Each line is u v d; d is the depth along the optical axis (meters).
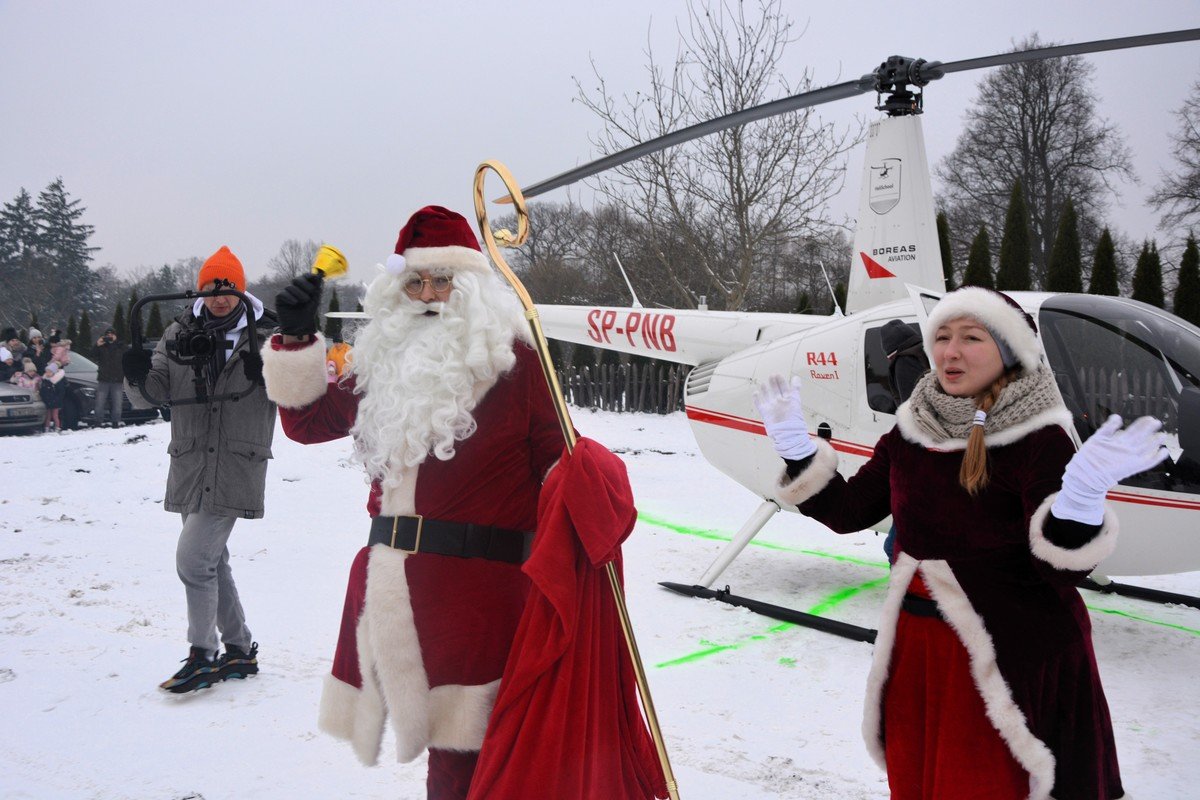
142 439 13.10
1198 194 29.28
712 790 3.20
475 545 2.59
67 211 71.12
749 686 4.30
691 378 6.55
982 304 2.39
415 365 2.60
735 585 6.16
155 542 7.34
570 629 2.34
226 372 4.11
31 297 69.69
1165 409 4.51
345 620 2.73
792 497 2.73
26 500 9.08
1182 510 4.41
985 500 2.33
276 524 7.96
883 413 5.39
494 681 2.55
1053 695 2.29
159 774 3.30
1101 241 14.59
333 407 2.90
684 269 19.59
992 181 32.56
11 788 3.19
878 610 5.57
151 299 4.08
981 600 2.31
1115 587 5.89
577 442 2.48
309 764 3.39
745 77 16.91
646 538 7.54
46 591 5.86
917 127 6.27
